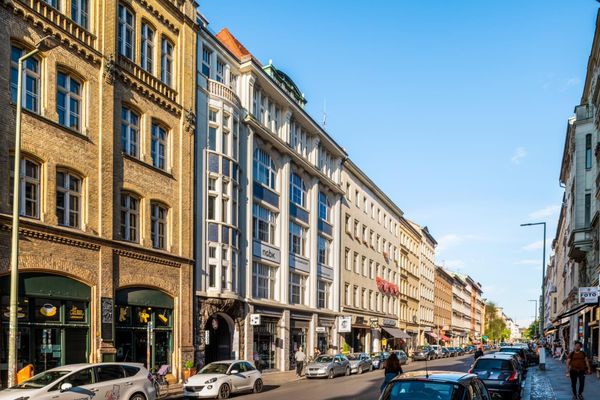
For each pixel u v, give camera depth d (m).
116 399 13.77
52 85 19.53
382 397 9.34
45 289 18.55
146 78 24.55
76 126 20.80
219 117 29.64
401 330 65.31
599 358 30.75
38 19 19.03
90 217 20.73
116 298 21.89
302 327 39.66
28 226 17.86
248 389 21.38
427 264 84.31
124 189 22.73
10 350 14.17
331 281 45.88
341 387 24.39
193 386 19.69
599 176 30.92
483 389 10.30
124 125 23.31
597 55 33.19
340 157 48.81
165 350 24.73
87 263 20.30
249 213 32.25
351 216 51.34
